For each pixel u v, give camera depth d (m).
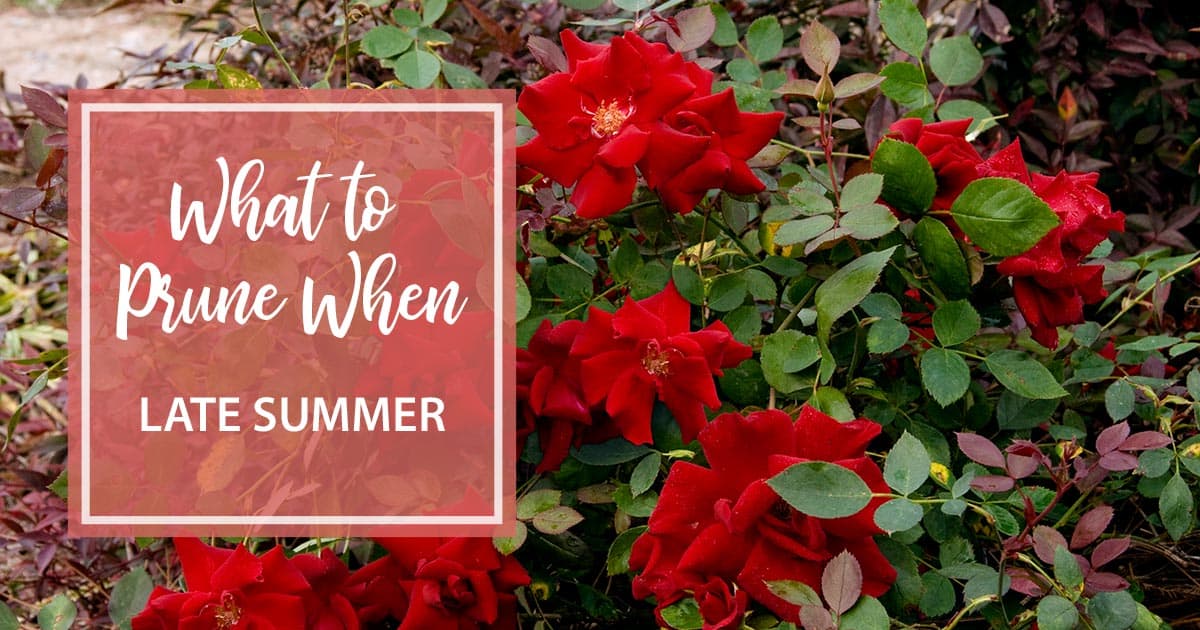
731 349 1.06
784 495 0.89
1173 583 1.33
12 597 1.79
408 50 1.36
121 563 1.72
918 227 1.08
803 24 2.14
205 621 0.98
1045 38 2.06
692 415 1.05
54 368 1.29
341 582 1.04
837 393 1.07
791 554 0.94
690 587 0.95
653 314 1.05
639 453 1.13
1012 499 1.08
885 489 0.94
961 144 1.14
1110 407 1.12
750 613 0.97
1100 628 0.90
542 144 1.05
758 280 1.19
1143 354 1.28
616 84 1.04
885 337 1.09
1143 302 1.49
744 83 1.42
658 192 1.09
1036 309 1.09
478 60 1.85
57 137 1.25
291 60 2.11
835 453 0.97
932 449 1.18
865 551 0.95
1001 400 1.21
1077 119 2.10
